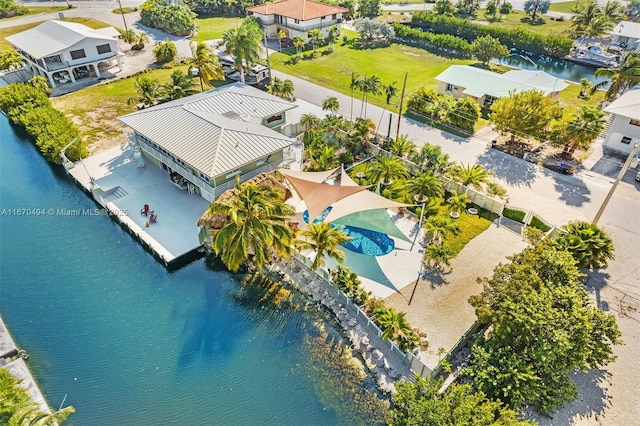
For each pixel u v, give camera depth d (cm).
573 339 2584
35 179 4931
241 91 5391
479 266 3650
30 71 7319
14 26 9612
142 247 3988
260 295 3522
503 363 2598
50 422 2205
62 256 3897
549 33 9275
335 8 9119
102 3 11481
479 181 4291
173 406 2772
